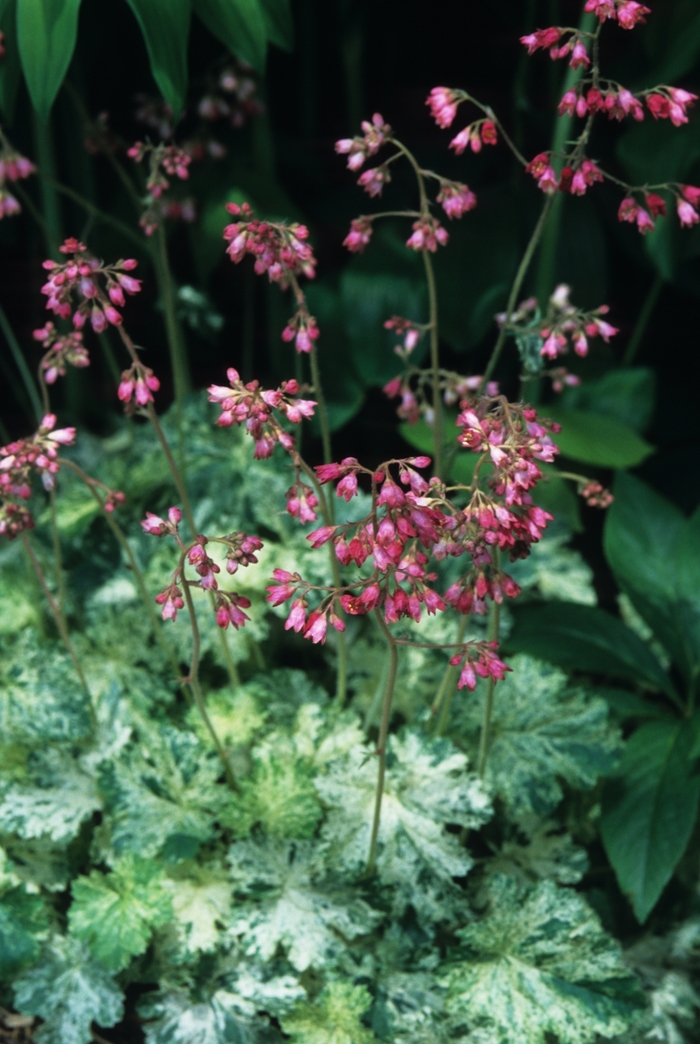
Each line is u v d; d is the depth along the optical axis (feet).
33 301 3.53
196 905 2.51
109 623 2.77
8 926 2.46
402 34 3.62
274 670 2.72
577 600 2.93
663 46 3.19
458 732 2.63
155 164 2.51
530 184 3.39
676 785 2.55
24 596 2.85
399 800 2.48
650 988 2.57
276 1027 2.53
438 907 2.45
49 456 2.24
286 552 2.80
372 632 2.81
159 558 2.80
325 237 3.52
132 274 3.57
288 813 2.49
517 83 3.31
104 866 2.64
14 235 3.52
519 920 2.45
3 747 2.65
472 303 3.23
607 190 3.43
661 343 3.71
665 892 2.68
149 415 2.35
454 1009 2.39
